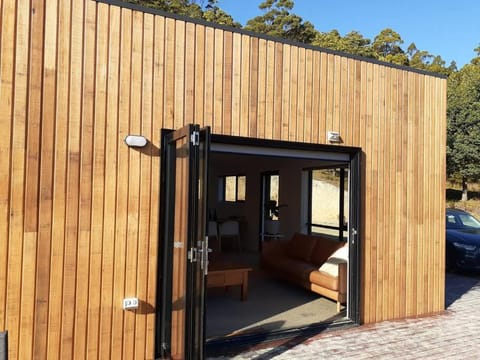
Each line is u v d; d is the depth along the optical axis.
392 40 35.59
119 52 3.59
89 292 3.42
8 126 3.16
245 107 4.19
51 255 3.29
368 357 3.87
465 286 7.27
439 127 5.59
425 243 5.42
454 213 9.59
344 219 7.11
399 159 5.25
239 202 11.19
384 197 5.13
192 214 3.13
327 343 4.23
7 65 3.17
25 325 3.19
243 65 4.19
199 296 3.11
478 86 20.67
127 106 3.61
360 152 4.95
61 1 3.36
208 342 3.97
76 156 3.40
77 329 3.37
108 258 3.51
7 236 3.15
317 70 4.67
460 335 4.56
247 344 4.12
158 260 3.70
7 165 3.15
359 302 4.86
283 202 9.27
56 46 3.34
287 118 4.44
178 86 3.84
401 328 4.79
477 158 20.14
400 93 5.29
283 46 4.45
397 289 5.18
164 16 3.79
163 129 3.76
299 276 6.03
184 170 3.29
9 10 3.18
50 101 3.31
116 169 3.56
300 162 8.43
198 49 3.95
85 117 3.44
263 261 7.22
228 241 10.72
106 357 3.47
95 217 3.47
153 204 3.71
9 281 3.14
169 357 3.59
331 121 4.74
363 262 4.93
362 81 4.99
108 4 3.55
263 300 5.71
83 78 3.44
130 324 3.58
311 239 6.68
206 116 3.97
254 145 4.30
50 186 3.30
